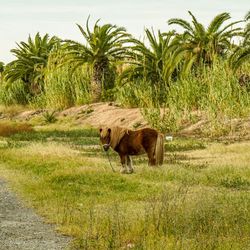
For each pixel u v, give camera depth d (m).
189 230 12.16
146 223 13.03
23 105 91.94
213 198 15.94
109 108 66.38
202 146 36.16
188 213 13.54
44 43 89.19
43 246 12.02
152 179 22.05
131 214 14.73
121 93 65.31
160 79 62.19
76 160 26.80
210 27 56.03
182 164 26.28
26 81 91.69
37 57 87.12
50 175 22.50
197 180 21.48
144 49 63.69
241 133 41.69
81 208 16.44
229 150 33.03
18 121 74.94
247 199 16.36
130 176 22.50
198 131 46.00
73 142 42.22
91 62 74.62
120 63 70.81
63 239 12.71
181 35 57.22
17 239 12.73
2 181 22.44
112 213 15.02
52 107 78.44
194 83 51.25
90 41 74.62
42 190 19.75
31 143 38.66
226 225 12.64
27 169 25.75
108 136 23.06
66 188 20.16
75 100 77.44
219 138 41.75
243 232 12.39
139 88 61.00
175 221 12.95
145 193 18.88
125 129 23.30
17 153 30.52
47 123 68.69
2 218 15.26
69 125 64.12
